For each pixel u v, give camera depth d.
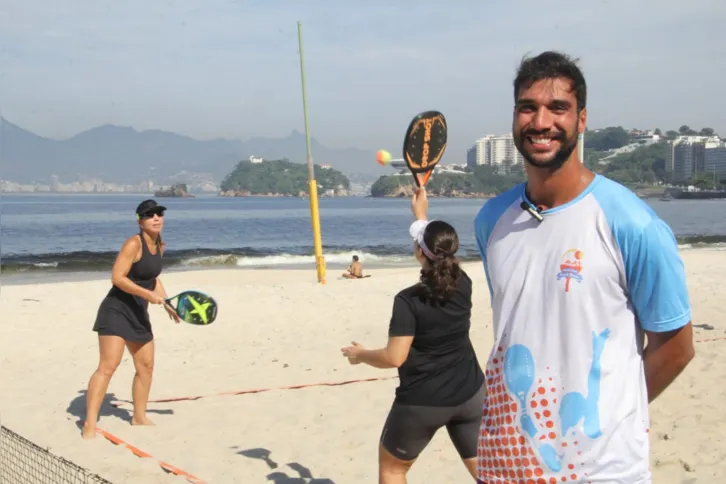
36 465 5.47
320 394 7.52
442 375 3.75
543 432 2.29
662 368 2.29
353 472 5.37
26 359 9.53
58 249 41.41
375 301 13.98
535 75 2.27
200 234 57.62
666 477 4.99
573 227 2.28
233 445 6.07
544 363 2.30
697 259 23.47
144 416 6.71
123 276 6.23
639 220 2.19
